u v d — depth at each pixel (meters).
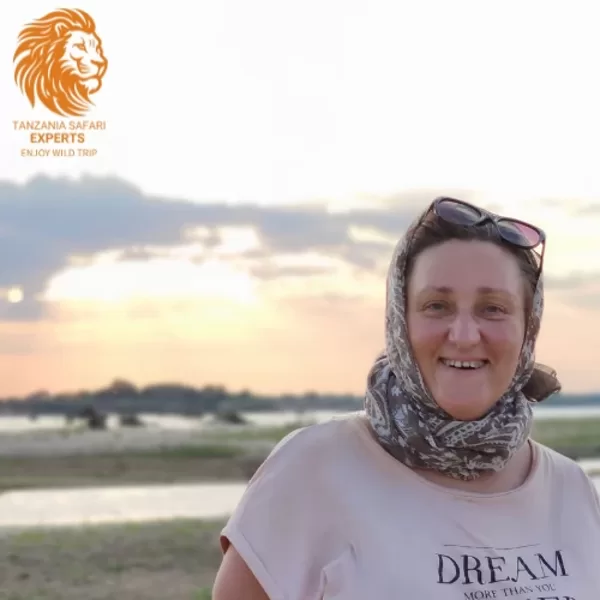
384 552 2.25
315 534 2.30
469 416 2.36
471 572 2.26
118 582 7.80
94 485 16.17
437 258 2.39
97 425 32.44
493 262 2.38
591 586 2.39
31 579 7.77
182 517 11.38
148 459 19.89
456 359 2.34
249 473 18.11
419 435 2.34
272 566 2.29
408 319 2.43
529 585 2.30
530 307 2.48
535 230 2.46
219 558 8.74
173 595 7.38
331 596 2.24
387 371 2.53
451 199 2.47
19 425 31.17
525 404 2.53
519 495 2.44
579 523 2.49
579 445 20.62
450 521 2.33
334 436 2.41
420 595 2.21
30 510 12.97
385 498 2.33
